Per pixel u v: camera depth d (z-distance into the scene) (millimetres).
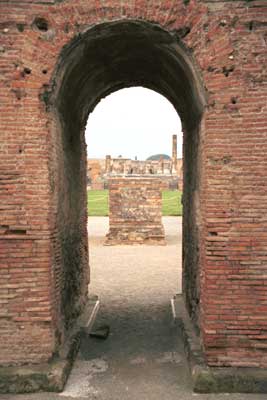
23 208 6387
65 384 6469
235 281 6316
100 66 8273
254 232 6270
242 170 6262
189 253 8898
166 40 6746
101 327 8914
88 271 10641
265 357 6328
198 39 6316
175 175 56125
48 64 6340
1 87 6297
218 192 6301
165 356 7652
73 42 6414
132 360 7488
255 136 6234
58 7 6332
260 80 6223
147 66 8875
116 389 6371
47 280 6445
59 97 6918
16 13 6281
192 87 7184
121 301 11102
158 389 6363
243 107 6242
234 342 6344
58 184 7121
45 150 6383
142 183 21125
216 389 6148
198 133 7387
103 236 23797
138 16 6367
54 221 6723
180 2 6340
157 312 10141
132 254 18562
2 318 6449
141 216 21281
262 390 6098
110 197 21141
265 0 6215
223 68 6262
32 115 6336
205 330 6398
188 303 9039
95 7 6348
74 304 8648
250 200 6262
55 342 6730
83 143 10117
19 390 6199
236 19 6254
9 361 6457
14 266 6414
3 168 6340
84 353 7805
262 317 6301
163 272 14844
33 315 6453
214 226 6316
